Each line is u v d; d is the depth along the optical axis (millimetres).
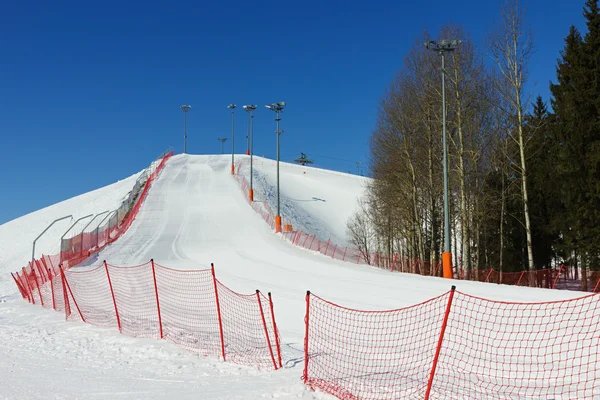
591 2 29375
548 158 32344
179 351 10523
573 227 28938
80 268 27422
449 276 22047
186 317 14242
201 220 42844
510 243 36688
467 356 8570
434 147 34250
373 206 40469
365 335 10852
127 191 62344
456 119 31250
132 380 8391
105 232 36156
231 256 29812
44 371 9195
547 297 15023
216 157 95688
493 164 33812
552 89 32031
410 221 35031
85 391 7703
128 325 13672
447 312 6184
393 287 18719
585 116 28562
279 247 32656
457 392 6512
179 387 7785
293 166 92062
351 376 7727
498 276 28328
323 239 47438
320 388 7117
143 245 34219
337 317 13266
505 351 8805
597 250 27672
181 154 98000
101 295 19297
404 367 8148
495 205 34594
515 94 26969
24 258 40781
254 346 10602
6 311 18438
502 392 6523
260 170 80875
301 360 9148
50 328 14195
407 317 12336
